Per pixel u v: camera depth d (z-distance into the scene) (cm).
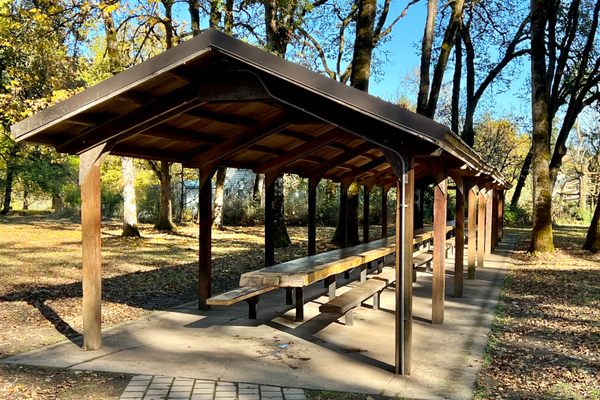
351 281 1055
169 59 473
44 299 880
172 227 2444
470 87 2639
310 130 776
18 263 1323
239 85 510
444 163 707
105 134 561
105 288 998
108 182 3303
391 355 571
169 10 1903
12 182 3859
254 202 2927
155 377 487
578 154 4531
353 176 1102
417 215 1714
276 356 562
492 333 675
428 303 874
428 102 2005
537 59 1596
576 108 2189
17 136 527
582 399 444
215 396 441
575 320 753
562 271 1270
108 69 1783
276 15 1778
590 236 1694
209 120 630
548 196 1617
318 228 2795
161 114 539
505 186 1756
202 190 795
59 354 561
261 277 594
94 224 577
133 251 1622
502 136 3812
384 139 504
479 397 448
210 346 599
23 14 1614
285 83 498
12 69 1794
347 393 455
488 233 1594
